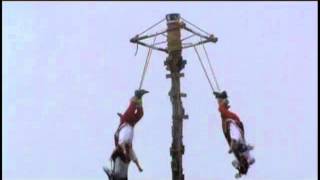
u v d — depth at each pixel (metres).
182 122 11.45
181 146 11.41
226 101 10.59
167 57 11.55
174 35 11.47
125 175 10.70
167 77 11.56
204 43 11.38
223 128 10.38
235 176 10.22
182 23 11.42
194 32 11.47
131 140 10.73
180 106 11.45
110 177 10.70
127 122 10.77
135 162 10.73
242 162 10.09
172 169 11.38
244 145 10.09
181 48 11.48
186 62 11.62
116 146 10.70
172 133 11.45
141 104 10.98
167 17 11.59
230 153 10.19
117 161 10.67
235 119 10.31
